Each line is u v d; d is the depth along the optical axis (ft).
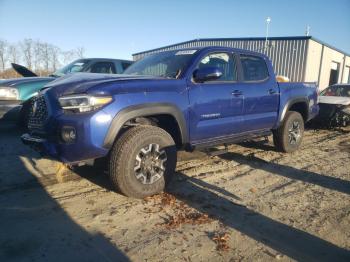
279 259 9.71
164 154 14.05
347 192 15.21
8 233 10.64
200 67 15.81
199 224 11.64
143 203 13.23
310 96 23.18
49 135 12.80
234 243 10.48
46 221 11.51
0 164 17.38
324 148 24.86
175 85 14.48
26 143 14.05
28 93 22.99
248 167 18.62
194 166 18.31
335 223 12.08
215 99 15.98
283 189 15.35
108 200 13.37
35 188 14.40
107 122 12.32
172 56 16.83
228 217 12.26
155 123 15.16
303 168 18.84
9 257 9.37
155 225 11.49
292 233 11.25
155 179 13.85
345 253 10.18
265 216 12.45
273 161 20.10
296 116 21.95
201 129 15.69
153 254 9.75
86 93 12.25
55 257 9.45
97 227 11.22
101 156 12.71
